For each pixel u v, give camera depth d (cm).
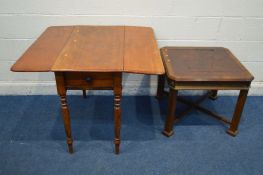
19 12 188
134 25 196
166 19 194
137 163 162
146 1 187
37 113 203
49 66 127
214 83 159
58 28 180
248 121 201
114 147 173
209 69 165
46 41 156
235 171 158
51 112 205
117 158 165
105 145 175
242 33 201
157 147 174
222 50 192
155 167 159
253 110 212
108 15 192
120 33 173
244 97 169
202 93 227
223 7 190
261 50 209
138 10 190
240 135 187
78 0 185
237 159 167
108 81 136
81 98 222
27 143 175
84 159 164
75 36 165
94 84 136
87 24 195
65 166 158
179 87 159
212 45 206
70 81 135
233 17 194
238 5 189
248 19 195
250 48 208
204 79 154
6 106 209
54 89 222
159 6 188
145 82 221
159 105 216
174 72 159
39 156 165
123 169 158
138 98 223
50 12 189
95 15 192
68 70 123
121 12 191
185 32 200
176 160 165
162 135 184
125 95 225
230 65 171
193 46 204
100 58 136
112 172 155
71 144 163
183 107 214
